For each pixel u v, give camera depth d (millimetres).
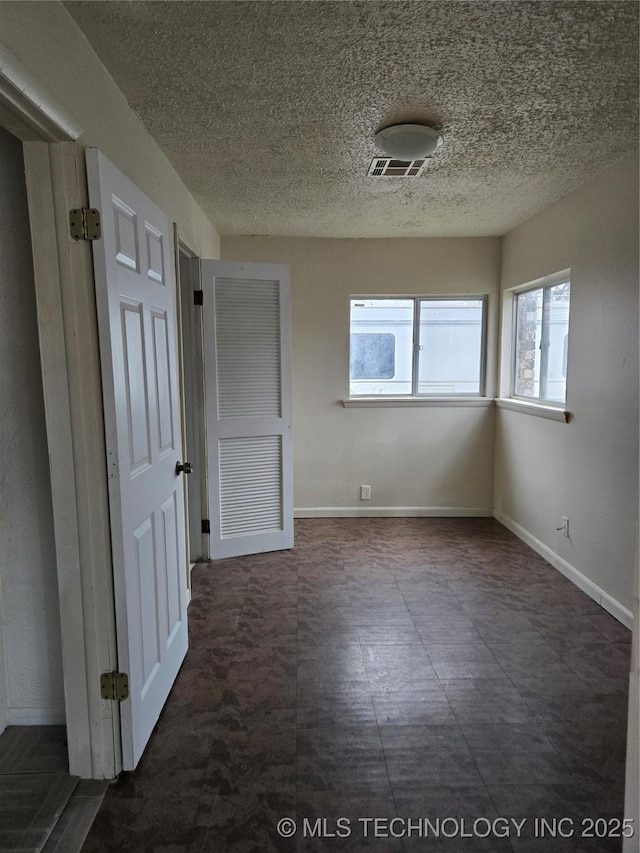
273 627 2533
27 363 1668
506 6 1421
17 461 1708
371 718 1878
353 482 4316
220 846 1389
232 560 3404
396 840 1408
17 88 1121
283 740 1770
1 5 1096
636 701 730
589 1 1398
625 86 1845
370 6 1410
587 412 2867
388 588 2975
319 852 1371
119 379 1521
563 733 1802
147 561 1769
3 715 1797
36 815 1462
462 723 1852
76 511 1505
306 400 4223
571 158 2512
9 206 1590
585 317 2873
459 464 4309
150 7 1394
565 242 3082
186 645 2281
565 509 3129
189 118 2062
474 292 4152
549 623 2562
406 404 4242
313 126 2148
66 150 1383
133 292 1675
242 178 2748
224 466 3365
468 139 2287
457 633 2469
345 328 4164
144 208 1804
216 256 3863
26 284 1630
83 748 1595
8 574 1750
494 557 3455
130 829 1438
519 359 4027
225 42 1567
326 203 3193
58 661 1795
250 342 3342
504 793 1558
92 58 1586
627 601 2531
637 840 728
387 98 1926
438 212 3410
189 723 1854
